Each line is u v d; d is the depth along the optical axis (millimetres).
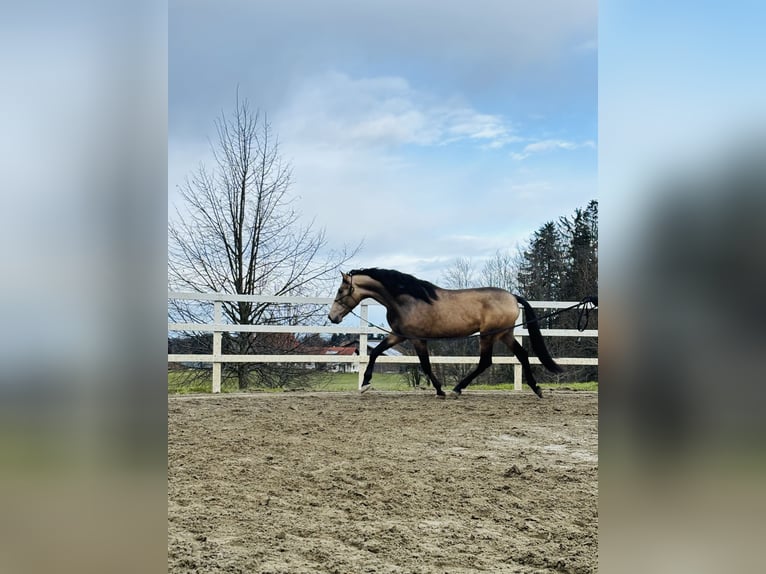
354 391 10289
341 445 5402
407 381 13992
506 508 3574
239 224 14711
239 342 13430
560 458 4977
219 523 3221
